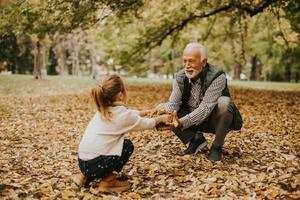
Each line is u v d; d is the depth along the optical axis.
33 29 12.23
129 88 21.16
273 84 30.38
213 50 23.22
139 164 5.50
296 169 5.23
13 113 10.73
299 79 46.53
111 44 18.44
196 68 5.33
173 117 5.02
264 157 5.82
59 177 4.99
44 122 9.26
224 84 5.44
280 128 8.09
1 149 6.43
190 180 4.85
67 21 11.86
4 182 4.68
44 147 6.61
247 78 59.16
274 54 28.80
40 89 21.23
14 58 38.06
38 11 11.30
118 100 4.47
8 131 7.99
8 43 28.72
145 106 12.70
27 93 18.69
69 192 4.36
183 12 16.33
